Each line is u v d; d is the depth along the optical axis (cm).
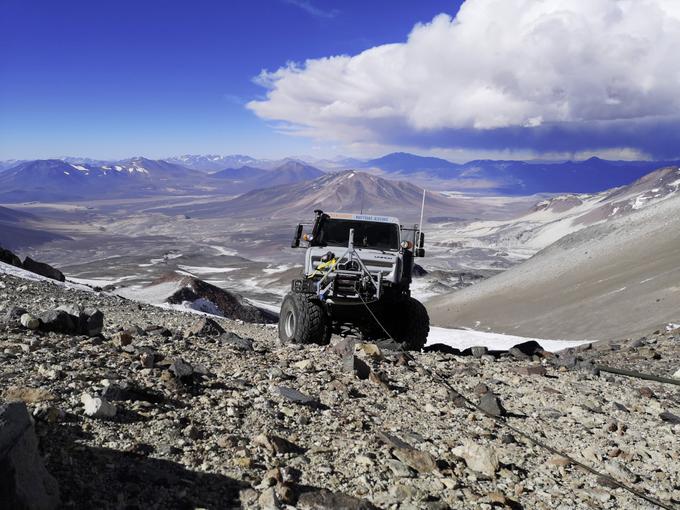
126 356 812
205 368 852
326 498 476
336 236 1531
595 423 839
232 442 566
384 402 824
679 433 818
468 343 5406
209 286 10144
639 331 9906
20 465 373
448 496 538
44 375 666
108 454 495
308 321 1366
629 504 581
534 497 571
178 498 446
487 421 791
